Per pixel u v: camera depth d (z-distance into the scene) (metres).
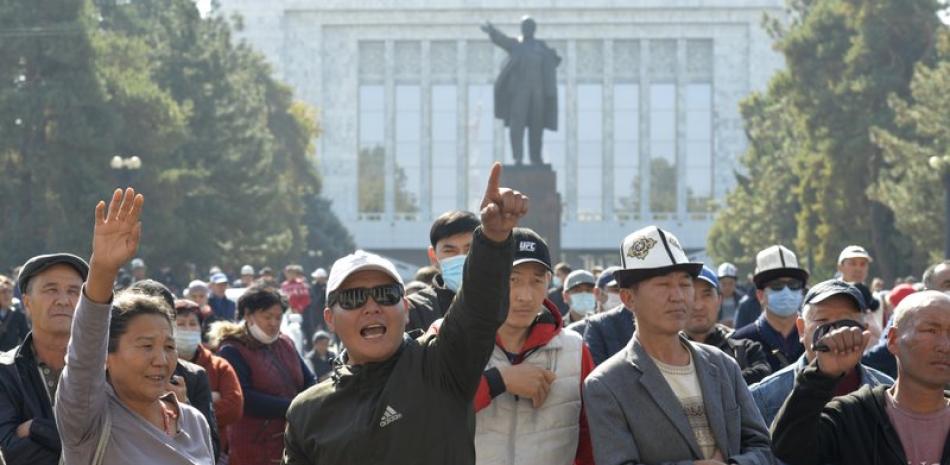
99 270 8.34
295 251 116.12
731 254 119.94
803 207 85.38
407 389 7.97
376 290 8.09
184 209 84.06
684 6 173.75
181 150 84.56
